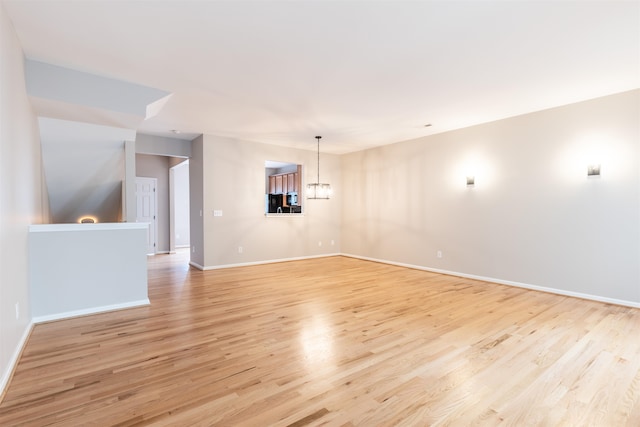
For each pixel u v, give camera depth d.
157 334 2.88
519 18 2.31
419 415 1.76
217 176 6.00
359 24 2.38
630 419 1.73
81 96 3.21
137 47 2.73
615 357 2.44
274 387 2.02
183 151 6.30
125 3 2.12
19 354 2.44
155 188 8.20
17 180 2.55
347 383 2.07
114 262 3.61
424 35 2.54
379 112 4.48
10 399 1.89
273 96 3.86
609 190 3.85
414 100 4.01
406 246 6.27
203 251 5.90
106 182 5.51
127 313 3.47
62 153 4.50
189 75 3.28
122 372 2.21
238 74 3.25
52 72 3.07
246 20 2.33
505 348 2.60
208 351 2.54
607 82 3.48
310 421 1.70
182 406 1.83
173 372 2.21
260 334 2.88
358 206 7.38
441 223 5.66
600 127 3.91
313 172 7.41
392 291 4.40
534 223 4.50
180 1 2.11
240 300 3.96
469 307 3.68
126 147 4.49
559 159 4.25
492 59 2.95
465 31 2.48
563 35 2.54
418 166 6.06
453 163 5.47
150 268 6.12
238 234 6.30
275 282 4.94
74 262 3.38
